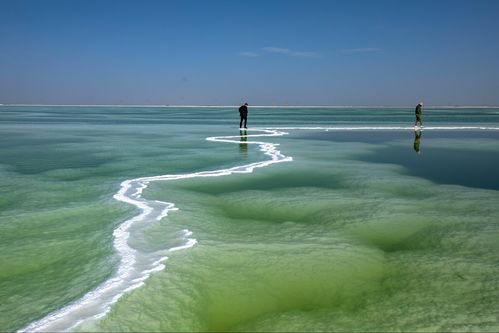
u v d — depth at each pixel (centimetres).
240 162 2055
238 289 684
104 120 7044
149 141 3136
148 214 1088
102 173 1759
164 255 796
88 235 932
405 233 963
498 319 578
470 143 3002
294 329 576
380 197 1284
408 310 612
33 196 1313
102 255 809
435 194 1338
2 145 2836
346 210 1139
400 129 4391
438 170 1844
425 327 564
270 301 658
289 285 701
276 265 764
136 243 868
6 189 1416
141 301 626
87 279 708
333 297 669
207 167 1911
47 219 1059
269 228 995
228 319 613
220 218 1090
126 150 2561
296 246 855
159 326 571
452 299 639
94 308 602
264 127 4859
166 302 630
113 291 653
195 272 729
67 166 1939
